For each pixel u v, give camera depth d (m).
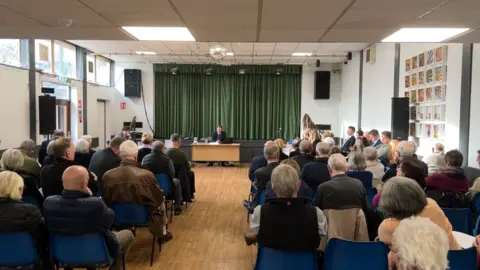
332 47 9.14
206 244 4.05
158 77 12.05
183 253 3.79
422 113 6.26
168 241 4.14
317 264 2.27
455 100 5.23
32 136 7.30
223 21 3.45
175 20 3.41
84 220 2.35
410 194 1.92
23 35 4.17
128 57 11.01
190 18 3.34
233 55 10.37
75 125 9.24
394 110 6.38
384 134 5.85
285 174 2.19
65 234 2.37
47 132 7.31
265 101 12.10
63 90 8.91
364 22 3.46
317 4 2.90
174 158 5.38
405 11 3.09
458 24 3.48
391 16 3.24
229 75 12.05
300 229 2.08
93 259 2.44
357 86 9.89
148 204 3.30
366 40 4.25
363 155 3.62
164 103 12.09
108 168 3.87
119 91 11.98
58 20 3.48
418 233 1.26
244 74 12.00
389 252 1.97
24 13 3.26
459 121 5.12
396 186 1.95
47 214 2.36
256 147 11.74
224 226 4.73
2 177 2.28
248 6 2.97
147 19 3.40
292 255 2.14
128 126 10.60
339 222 2.63
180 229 4.59
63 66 8.77
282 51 9.71
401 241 1.27
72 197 2.38
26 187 3.12
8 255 2.29
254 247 3.96
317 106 11.95
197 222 4.90
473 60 4.86
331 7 2.99
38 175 3.79
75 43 8.84
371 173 3.54
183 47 9.18
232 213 5.37
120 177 3.24
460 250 1.78
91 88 10.09
